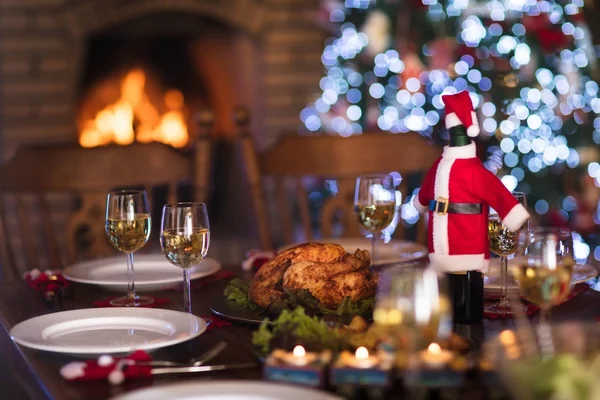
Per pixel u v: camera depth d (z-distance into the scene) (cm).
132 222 148
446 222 126
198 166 219
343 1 396
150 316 128
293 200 423
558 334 89
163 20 444
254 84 453
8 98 417
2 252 212
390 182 163
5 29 415
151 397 91
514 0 348
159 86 456
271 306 126
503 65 348
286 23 430
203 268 173
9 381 118
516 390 81
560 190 353
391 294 91
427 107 370
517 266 112
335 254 134
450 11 352
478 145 357
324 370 99
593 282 165
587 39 343
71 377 102
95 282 158
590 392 77
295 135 238
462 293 127
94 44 447
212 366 107
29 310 147
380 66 378
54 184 219
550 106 350
